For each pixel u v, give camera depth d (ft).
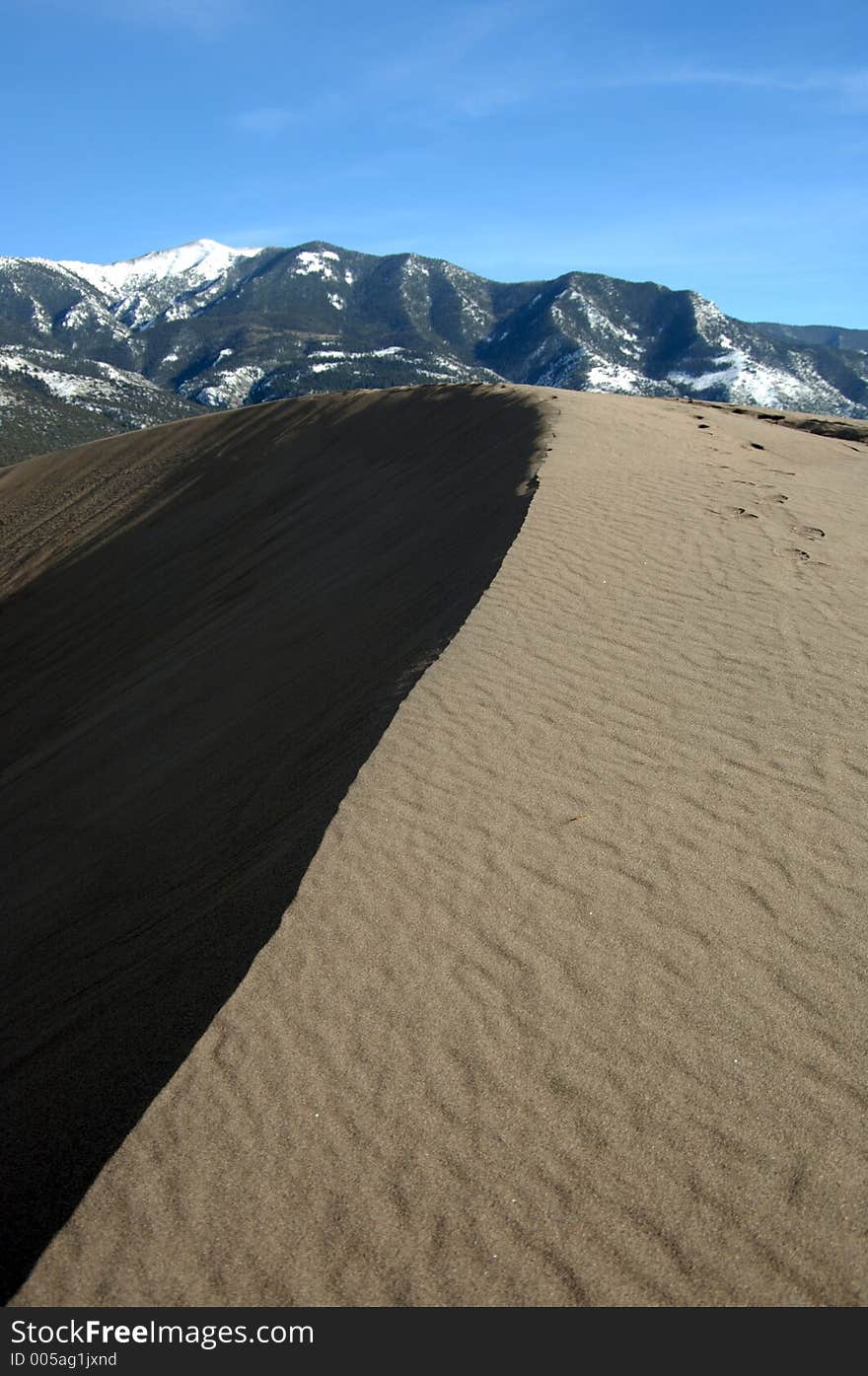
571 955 11.68
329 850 13.92
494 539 31.01
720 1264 8.13
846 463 53.62
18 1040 13.70
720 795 15.43
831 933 12.09
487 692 19.10
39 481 106.93
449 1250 8.30
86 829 23.90
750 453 50.60
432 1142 9.23
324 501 59.88
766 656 21.42
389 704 19.44
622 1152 9.09
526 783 15.69
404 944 11.91
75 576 73.05
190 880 16.83
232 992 11.28
